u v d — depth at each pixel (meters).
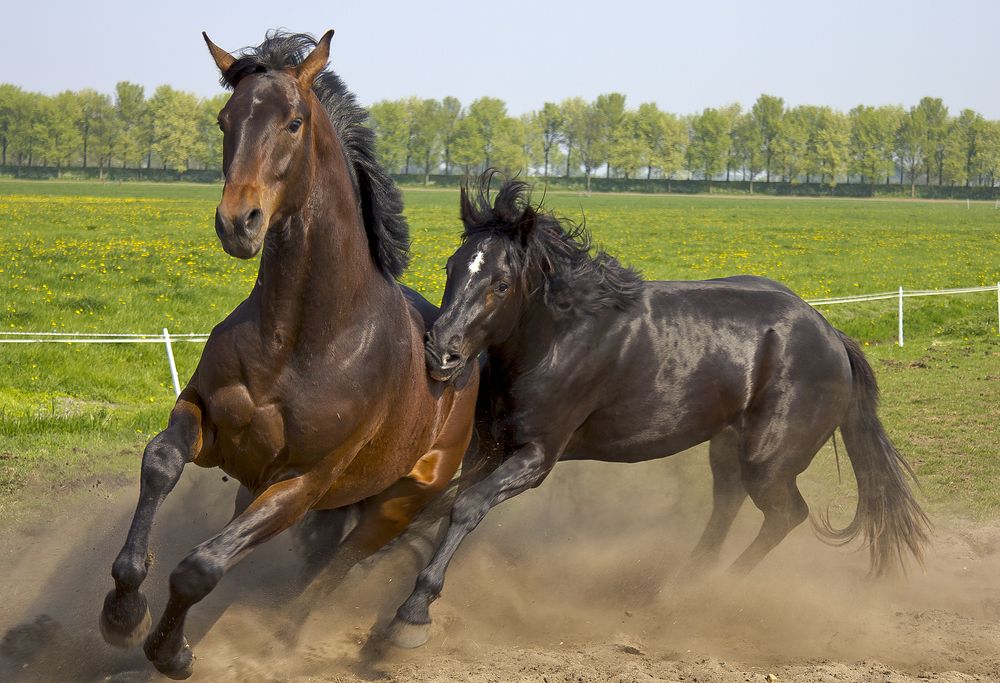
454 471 9.16
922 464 15.23
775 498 10.59
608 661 8.41
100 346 22.19
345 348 7.08
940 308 35.44
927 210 145.62
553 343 9.34
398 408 7.80
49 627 8.33
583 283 9.40
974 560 11.64
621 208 129.62
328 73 7.71
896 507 10.92
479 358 9.63
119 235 58.03
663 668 8.18
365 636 8.79
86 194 126.75
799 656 8.83
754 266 52.00
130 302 29.19
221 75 6.76
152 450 6.43
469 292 8.52
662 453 10.23
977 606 10.30
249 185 5.98
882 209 146.50
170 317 27.39
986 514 13.16
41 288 31.22
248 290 34.41
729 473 10.93
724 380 10.13
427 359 8.31
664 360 9.86
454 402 8.91
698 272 48.69
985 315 33.31
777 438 10.37
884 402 19.89
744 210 132.00
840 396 10.74
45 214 75.50
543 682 7.69
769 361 10.32
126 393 19.14
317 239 6.79
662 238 72.19
